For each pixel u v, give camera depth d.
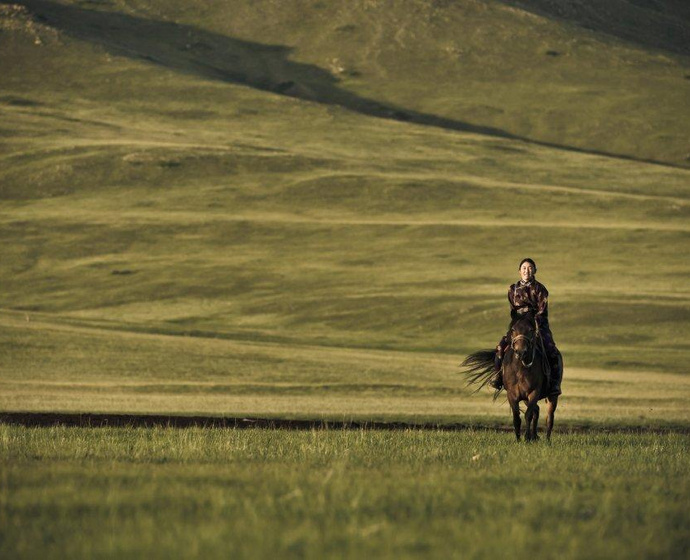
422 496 8.34
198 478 9.29
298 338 66.19
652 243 95.56
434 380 42.84
